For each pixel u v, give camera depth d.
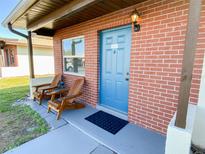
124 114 3.29
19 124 3.04
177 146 1.39
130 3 2.68
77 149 2.21
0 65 10.08
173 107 2.42
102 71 3.86
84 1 2.29
